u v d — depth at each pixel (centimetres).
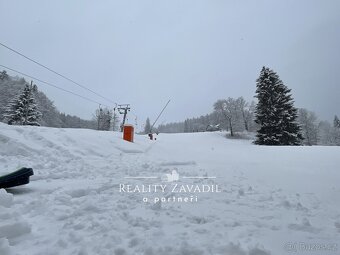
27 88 4812
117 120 7662
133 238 286
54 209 380
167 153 1449
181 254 258
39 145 916
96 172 711
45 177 605
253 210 402
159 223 339
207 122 10981
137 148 1411
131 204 421
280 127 3559
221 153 1514
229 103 6775
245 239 291
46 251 260
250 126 6969
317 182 619
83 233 304
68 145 1042
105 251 263
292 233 312
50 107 7100
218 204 434
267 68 3919
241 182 623
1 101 5991
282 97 3750
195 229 319
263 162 1036
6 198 379
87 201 416
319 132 6550
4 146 805
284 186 579
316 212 396
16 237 289
